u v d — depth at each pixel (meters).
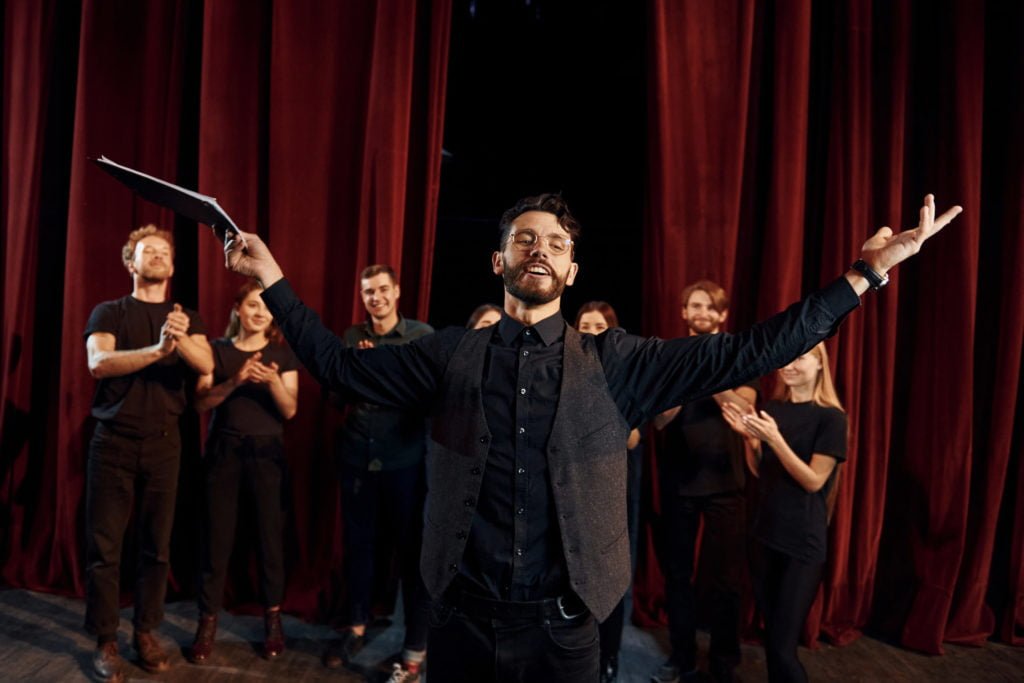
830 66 3.16
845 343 3.04
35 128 3.16
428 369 1.47
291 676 2.64
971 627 3.09
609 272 3.73
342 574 3.12
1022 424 3.15
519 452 1.38
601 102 3.57
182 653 2.75
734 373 1.32
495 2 3.53
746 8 3.01
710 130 3.06
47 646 2.73
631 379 1.40
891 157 3.06
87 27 3.09
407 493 2.73
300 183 3.11
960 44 3.02
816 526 2.27
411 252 3.20
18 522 3.26
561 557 1.38
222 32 3.05
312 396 3.17
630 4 3.50
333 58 3.11
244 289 2.79
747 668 2.82
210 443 2.79
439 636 1.44
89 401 3.12
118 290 3.17
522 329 1.45
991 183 3.18
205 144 3.08
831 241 3.08
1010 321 3.05
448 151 3.64
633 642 2.99
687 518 2.68
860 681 2.75
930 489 3.12
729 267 3.06
